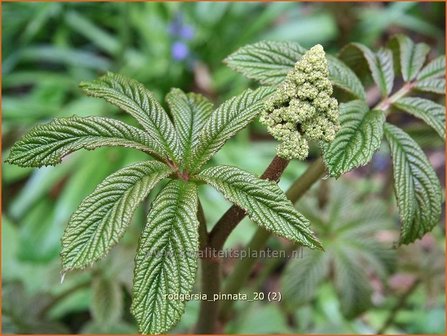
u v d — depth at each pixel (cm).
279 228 47
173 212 49
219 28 181
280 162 51
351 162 52
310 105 47
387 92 65
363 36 182
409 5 180
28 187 144
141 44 192
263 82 62
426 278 98
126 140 52
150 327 46
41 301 94
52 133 51
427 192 58
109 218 47
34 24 175
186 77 176
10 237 111
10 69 175
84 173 146
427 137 80
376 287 112
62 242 47
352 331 103
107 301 92
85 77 179
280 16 194
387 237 116
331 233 100
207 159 52
